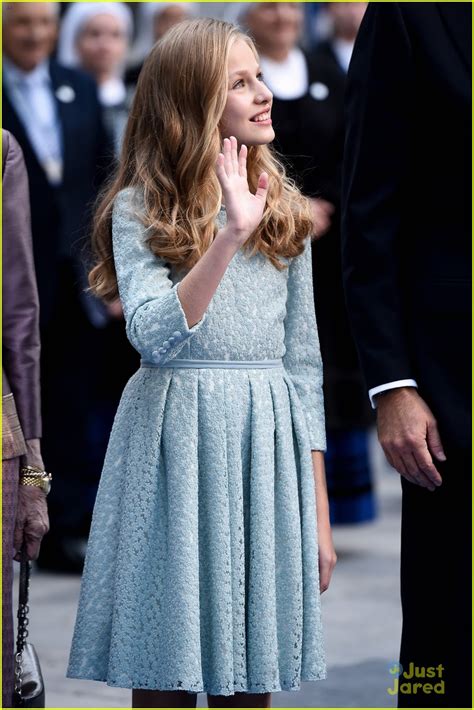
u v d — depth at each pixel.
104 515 9.47
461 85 9.16
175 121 9.51
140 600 9.24
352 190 9.41
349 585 16.36
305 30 25.06
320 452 9.85
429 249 9.33
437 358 9.28
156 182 9.45
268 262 9.61
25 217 9.72
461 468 9.26
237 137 9.58
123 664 9.23
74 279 17.34
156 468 9.27
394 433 9.29
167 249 9.24
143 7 20.64
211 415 9.29
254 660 9.29
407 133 9.30
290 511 9.49
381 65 9.30
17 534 9.66
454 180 9.23
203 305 8.86
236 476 9.31
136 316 8.98
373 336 9.32
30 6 17.16
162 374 9.36
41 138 17.31
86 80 17.78
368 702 12.43
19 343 9.64
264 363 9.53
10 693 9.41
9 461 9.41
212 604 9.22
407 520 9.50
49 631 14.50
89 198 17.48
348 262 9.44
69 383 17.44
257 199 8.90
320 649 9.58
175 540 9.15
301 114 16.47
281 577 9.47
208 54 9.50
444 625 9.40
